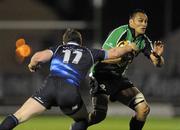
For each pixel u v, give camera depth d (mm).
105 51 25797
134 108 29531
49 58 25609
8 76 65188
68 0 70375
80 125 25859
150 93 64875
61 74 25203
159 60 28594
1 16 69812
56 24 69688
